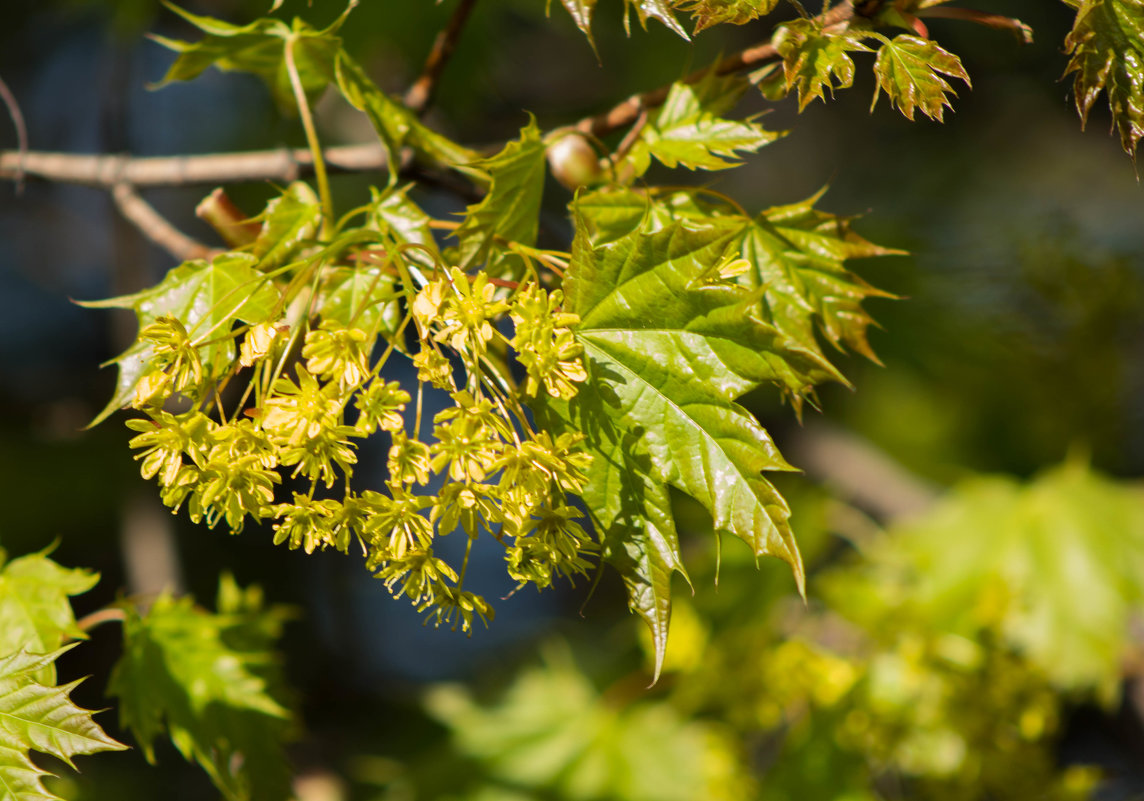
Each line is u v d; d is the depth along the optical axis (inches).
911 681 39.3
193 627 34.6
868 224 56.4
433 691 52.4
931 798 39.2
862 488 60.8
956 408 60.8
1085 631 40.2
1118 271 50.5
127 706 34.1
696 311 32.0
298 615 35.4
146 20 54.9
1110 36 32.0
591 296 32.1
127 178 35.9
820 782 39.3
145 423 31.6
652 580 31.9
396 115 33.9
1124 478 56.6
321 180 33.3
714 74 33.3
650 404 32.0
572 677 52.4
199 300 32.7
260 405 31.8
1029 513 44.3
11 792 32.5
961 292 53.2
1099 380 52.8
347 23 50.4
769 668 40.9
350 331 31.6
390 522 31.6
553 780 46.9
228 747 34.3
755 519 31.8
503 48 60.1
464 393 31.5
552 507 31.9
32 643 33.4
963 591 41.9
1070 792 38.6
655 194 33.2
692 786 45.4
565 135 33.5
